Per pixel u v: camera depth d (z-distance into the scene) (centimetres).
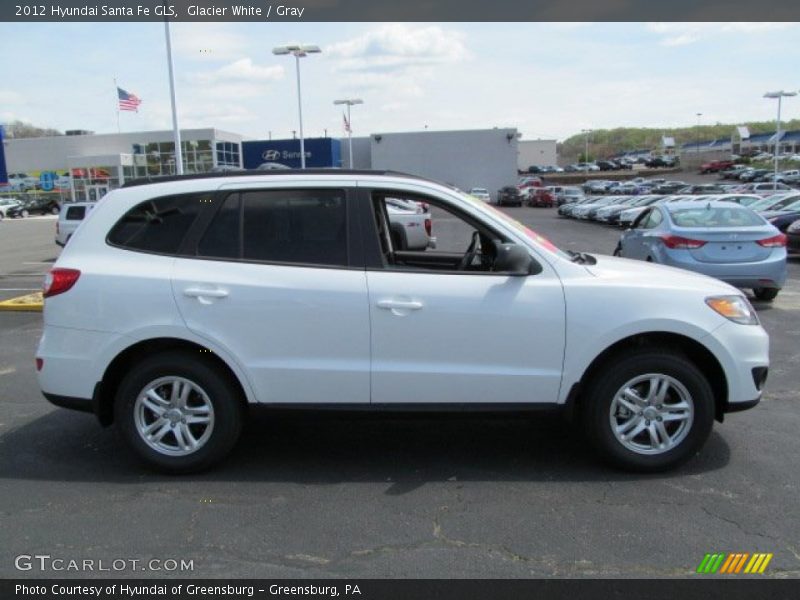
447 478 418
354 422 521
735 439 477
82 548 338
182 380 415
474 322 403
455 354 406
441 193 423
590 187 6456
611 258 489
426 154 6028
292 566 321
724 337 409
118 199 429
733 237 938
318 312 404
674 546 334
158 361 412
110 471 432
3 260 2006
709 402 410
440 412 412
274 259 413
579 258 456
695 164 9912
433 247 643
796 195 2033
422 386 408
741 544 336
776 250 948
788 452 452
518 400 412
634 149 16338
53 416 543
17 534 352
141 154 5519
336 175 423
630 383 411
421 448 468
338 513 372
